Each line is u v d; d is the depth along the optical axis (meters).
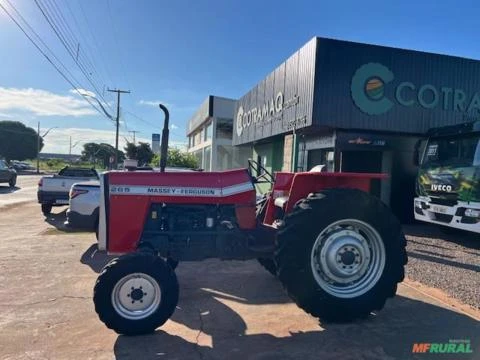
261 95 17.78
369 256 4.55
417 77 12.22
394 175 12.55
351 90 11.73
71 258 7.25
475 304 4.98
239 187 4.71
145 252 4.20
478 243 8.96
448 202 9.09
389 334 4.13
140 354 3.69
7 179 25.30
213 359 3.60
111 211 4.47
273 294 5.32
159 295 4.06
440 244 8.81
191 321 4.43
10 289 5.47
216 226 4.72
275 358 3.62
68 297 5.17
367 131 12.19
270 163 19.58
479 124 8.52
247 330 4.21
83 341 3.94
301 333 4.14
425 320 4.48
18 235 9.66
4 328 4.22
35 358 3.60
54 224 11.52
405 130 12.19
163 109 5.04
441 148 9.53
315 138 13.51
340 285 4.49
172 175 4.63
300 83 12.62
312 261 4.34
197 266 6.68
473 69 12.77
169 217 4.66
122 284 4.04
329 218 4.36
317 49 11.42
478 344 3.91
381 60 11.89
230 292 5.40
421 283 5.83
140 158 53.03
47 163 74.94
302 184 4.89
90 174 14.64
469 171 8.55
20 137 80.44
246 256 4.73
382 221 4.53
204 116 34.78
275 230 4.87
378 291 4.44
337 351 3.76
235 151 32.09
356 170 12.59
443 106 12.49
